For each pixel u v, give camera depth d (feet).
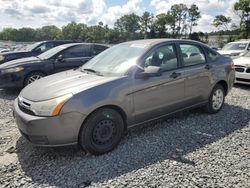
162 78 13.38
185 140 13.09
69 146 11.68
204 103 16.34
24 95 11.84
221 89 17.43
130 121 12.50
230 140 13.12
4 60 32.09
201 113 17.30
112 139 11.91
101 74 12.93
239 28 147.54
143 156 11.43
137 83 12.40
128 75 12.33
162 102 13.62
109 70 13.11
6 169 10.46
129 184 9.41
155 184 9.39
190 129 14.55
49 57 25.02
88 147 11.20
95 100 10.96
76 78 12.50
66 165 10.75
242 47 39.01
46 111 10.43
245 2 139.33
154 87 13.06
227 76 17.42
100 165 10.71
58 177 9.89
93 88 11.18
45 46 35.60
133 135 13.69
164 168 10.44
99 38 222.48
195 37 180.65
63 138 10.61
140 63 12.84
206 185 9.32
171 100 14.07
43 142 10.62
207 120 16.02
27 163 10.96
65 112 10.41
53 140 10.53
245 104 19.80
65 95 10.69
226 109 18.37
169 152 11.81
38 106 10.64
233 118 16.43
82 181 9.62
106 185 9.37
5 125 15.40
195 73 15.14
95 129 11.27
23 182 9.58
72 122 10.57
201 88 15.72
